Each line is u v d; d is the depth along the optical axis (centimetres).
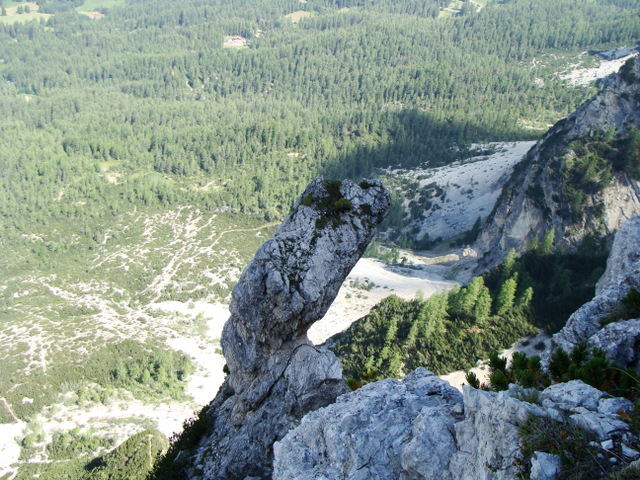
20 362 13325
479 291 10162
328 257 2806
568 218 13825
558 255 12400
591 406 1584
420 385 2198
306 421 2180
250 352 2916
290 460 2077
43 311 16400
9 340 14362
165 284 18238
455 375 9012
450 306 10275
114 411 12131
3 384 12625
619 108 15125
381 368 9581
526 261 12375
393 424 1983
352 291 15875
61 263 19925
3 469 10550
